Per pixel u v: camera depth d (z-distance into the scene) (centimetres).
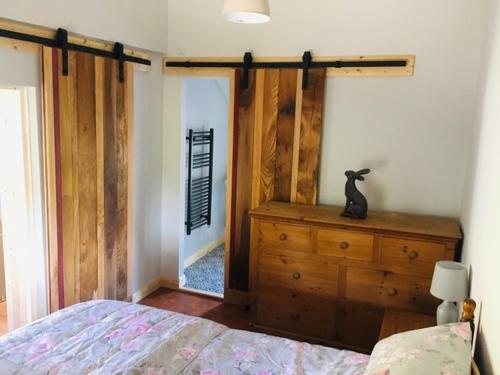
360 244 321
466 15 325
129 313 237
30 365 184
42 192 298
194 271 491
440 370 149
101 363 187
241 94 392
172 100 418
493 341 155
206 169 529
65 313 233
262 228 347
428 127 346
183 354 199
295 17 367
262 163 394
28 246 297
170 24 407
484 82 273
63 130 305
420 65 341
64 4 294
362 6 348
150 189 416
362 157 367
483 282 192
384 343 184
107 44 340
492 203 187
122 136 364
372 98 357
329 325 339
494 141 200
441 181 349
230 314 394
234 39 388
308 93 370
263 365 195
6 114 289
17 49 269
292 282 345
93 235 344
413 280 312
